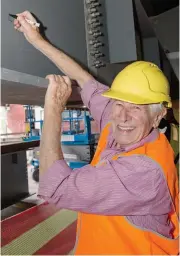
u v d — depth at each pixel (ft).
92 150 11.55
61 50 3.04
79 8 3.50
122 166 2.33
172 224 2.86
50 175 2.40
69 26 3.23
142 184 2.29
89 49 3.68
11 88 2.71
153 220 2.56
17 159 9.52
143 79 2.66
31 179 13.57
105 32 3.85
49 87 2.66
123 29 3.84
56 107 2.65
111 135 3.07
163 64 5.17
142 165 2.31
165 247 2.64
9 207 9.54
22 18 2.40
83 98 3.67
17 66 2.38
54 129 2.58
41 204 8.25
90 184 2.33
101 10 3.78
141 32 4.63
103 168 2.37
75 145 11.54
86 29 3.64
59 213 7.54
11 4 2.32
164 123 3.44
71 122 13.38
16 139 10.14
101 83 3.68
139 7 4.17
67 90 2.79
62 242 5.88
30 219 7.14
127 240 2.52
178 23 4.76
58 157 2.51
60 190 2.38
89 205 2.41
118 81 2.78
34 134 12.23
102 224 2.60
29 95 3.55
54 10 2.94
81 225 2.84
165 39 5.01
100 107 3.55
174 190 2.61
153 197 2.31
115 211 2.41
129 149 2.58
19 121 12.88
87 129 11.37
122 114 2.64
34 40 2.54
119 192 2.30
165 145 2.64
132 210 2.41
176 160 3.11
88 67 3.64
